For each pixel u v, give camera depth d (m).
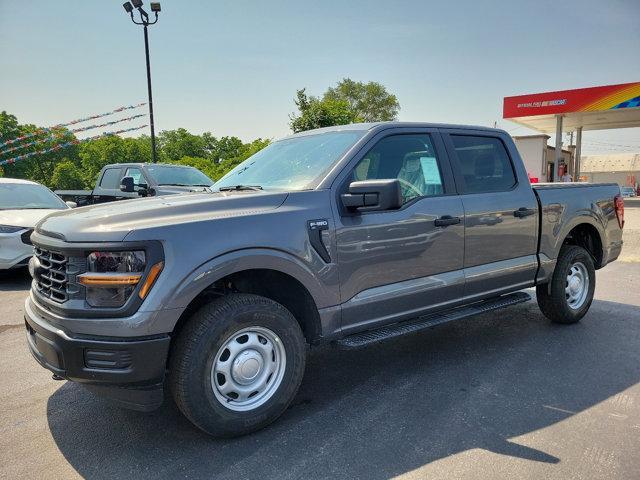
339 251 3.51
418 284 3.97
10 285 7.88
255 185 3.97
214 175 34.38
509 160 4.87
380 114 61.66
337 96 61.44
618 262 9.41
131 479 2.78
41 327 2.99
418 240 3.93
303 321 3.59
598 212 5.60
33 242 3.31
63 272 2.95
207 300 3.32
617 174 76.88
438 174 4.25
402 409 3.55
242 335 3.14
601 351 4.68
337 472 2.79
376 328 3.85
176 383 2.94
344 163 3.68
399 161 4.02
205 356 2.95
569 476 2.72
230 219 3.09
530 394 3.77
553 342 4.95
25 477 2.80
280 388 3.27
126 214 3.00
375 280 3.73
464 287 4.30
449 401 3.67
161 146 93.62
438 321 4.10
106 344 2.77
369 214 3.68
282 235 3.23
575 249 5.38
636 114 25.42
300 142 4.31
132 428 3.34
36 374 4.31
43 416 3.53
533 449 3.00
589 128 32.53
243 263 3.06
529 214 4.81
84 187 79.81
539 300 5.43
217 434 3.08
